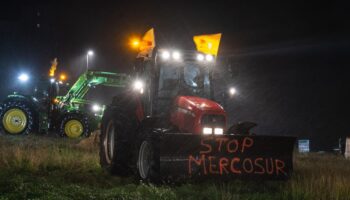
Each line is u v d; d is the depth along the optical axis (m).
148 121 8.27
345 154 20.78
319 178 8.41
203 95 9.02
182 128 8.17
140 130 8.57
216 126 8.05
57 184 7.24
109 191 6.77
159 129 7.83
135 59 9.31
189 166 7.76
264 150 8.24
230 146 7.98
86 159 10.18
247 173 8.09
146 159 8.15
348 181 8.05
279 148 8.31
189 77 9.00
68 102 19.61
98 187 7.57
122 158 8.71
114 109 9.20
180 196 6.90
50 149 11.36
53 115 18.70
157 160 7.61
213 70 9.20
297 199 6.86
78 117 18.75
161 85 8.78
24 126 17.25
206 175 7.83
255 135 8.10
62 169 8.99
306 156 17.69
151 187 7.10
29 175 7.95
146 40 9.24
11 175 7.75
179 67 8.95
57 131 18.86
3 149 10.43
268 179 8.20
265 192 7.55
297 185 7.52
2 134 16.84
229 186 7.70
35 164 8.89
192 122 8.01
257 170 8.14
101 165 9.61
